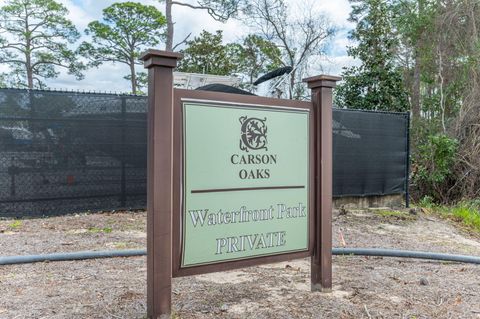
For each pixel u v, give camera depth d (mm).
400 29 12688
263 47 21469
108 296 2736
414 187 9461
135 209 6078
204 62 25766
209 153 2537
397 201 7887
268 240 2797
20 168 5395
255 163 2746
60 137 5613
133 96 6051
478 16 11188
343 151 7297
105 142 5891
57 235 4621
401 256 4090
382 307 2670
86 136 5770
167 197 2322
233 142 2641
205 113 2518
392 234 5516
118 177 5980
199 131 2494
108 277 3191
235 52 25141
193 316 2436
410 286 3154
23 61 29078
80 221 5363
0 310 2457
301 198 2955
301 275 3404
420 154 9492
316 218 3004
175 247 2402
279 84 7254
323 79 2992
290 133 2914
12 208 5352
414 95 12617
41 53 29188
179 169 2418
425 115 11680
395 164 7852
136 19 30078
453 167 9234
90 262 3627
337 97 11836
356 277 3357
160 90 2297
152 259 2297
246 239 2703
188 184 2453
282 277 3330
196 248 2490
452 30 11578
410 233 5664
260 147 2768
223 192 2600
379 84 11328
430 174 9172
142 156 6133
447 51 11617
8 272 3270
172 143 2359
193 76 9047
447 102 11109
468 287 3191
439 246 4887
